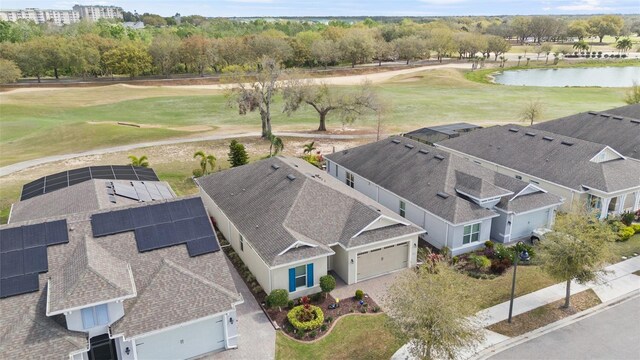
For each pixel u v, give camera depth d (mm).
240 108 59094
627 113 50906
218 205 32375
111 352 19594
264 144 57750
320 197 29109
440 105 84062
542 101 86938
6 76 94875
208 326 20703
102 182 30875
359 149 42781
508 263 28312
